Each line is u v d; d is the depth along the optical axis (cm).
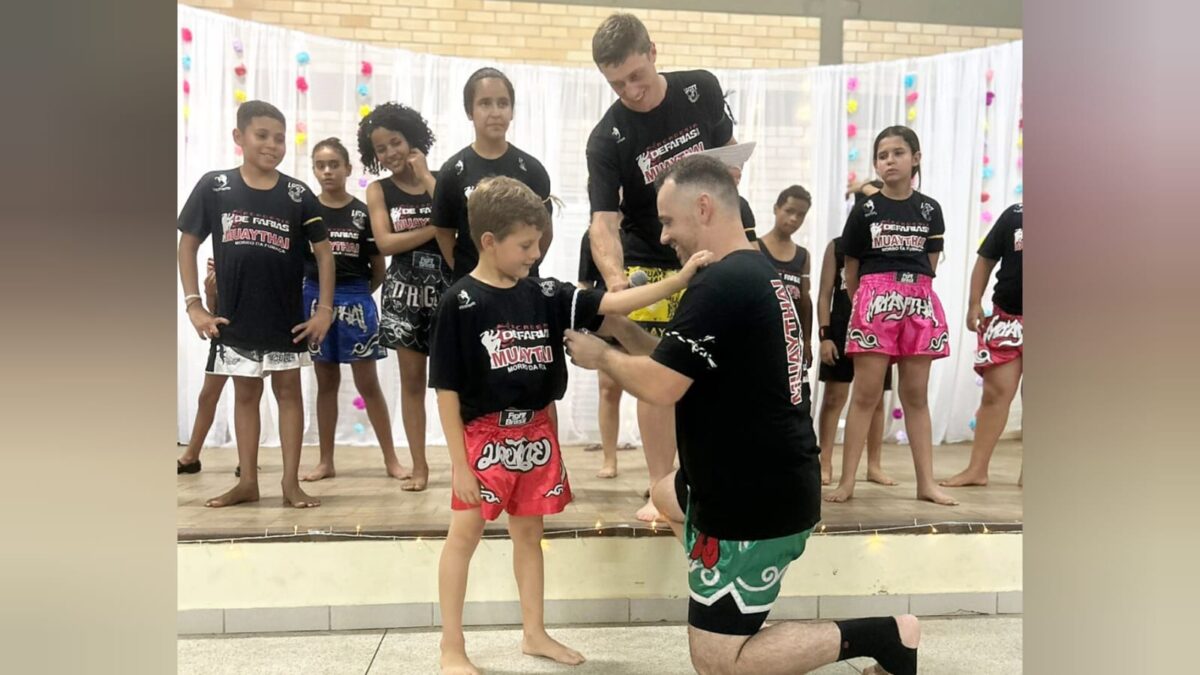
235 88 359
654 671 182
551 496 180
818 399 397
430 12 377
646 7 390
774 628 157
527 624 189
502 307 174
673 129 226
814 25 402
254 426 239
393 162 270
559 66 383
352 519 218
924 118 402
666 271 234
